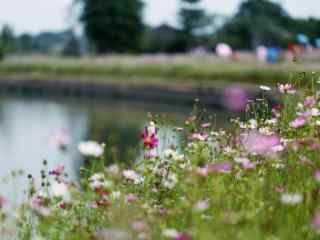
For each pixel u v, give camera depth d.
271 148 3.82
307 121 4.26
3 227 3.34
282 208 3.17
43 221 3.51
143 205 3.54
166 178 4.07
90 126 22.86
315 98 4.68
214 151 4.52
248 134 4.46
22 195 4.89
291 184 3.59
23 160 13.30
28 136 19.22
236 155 4.02
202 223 2.90
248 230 2.78
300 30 51.94
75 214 3.84
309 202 3.24
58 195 3.58
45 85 46.06
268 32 54.56
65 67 50.12
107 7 62.53
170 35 69.19
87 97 42.00
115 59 49.81
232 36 56.22
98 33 63.00
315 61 23.95
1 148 15.55
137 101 37.62
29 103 35.69
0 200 3.41
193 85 33.81
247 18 55.97
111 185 3.58
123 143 16.39
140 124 23.50
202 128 4.95
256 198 3.35
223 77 34.44
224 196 3.40
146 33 68.50
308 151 3.89
